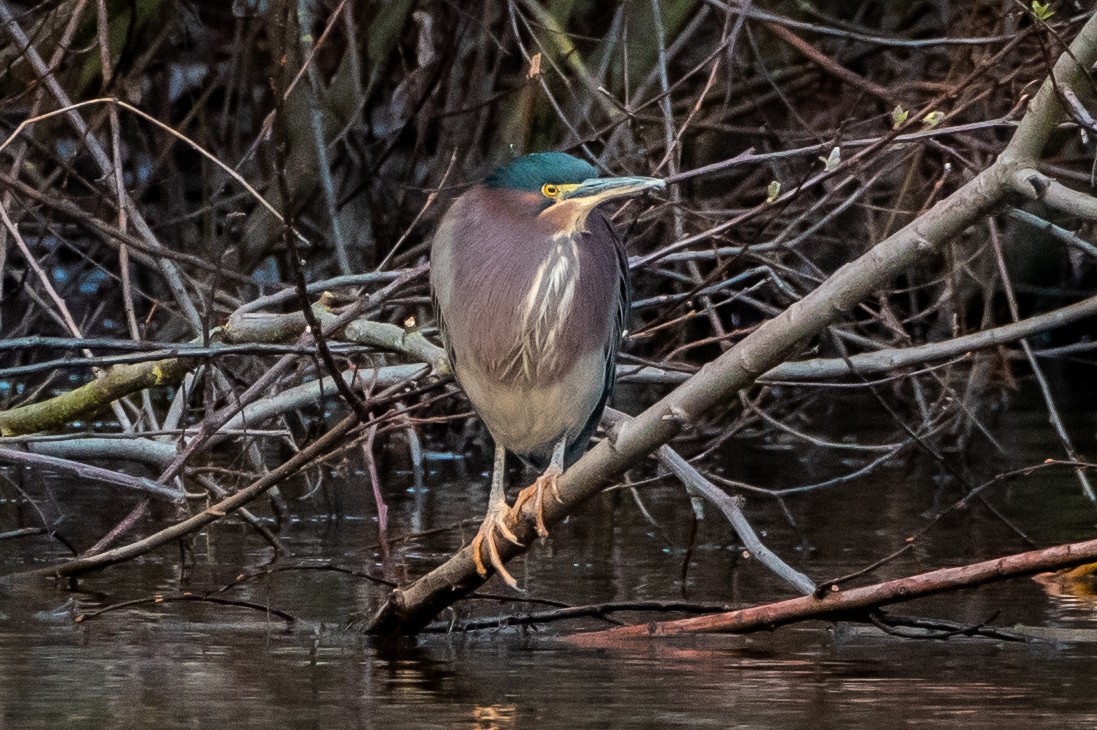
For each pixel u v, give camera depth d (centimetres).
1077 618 810
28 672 691
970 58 1327
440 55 1436
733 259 938
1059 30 1164
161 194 1623
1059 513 1138
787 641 768
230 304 1288
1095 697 641
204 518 866
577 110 1394
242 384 1223
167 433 965
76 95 1403
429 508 1186
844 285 620
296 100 1480
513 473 1360
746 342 639
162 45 1539
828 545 1026
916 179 1474
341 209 1520
